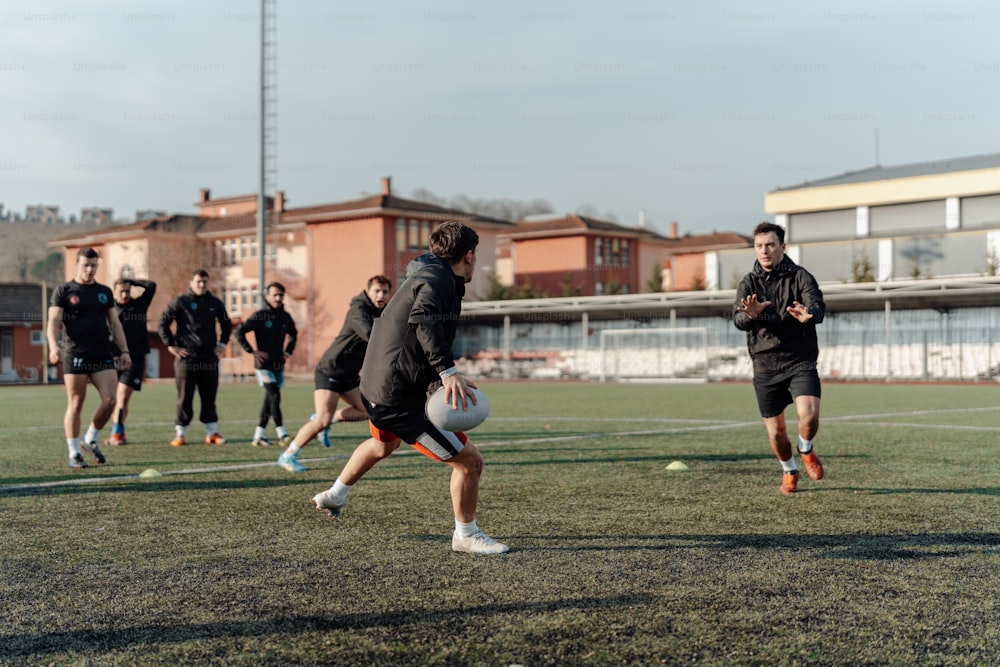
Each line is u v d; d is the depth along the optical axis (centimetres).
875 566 427
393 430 461
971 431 1147
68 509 608
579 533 512
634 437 1105
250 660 305
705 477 745
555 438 1097
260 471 812
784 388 652
